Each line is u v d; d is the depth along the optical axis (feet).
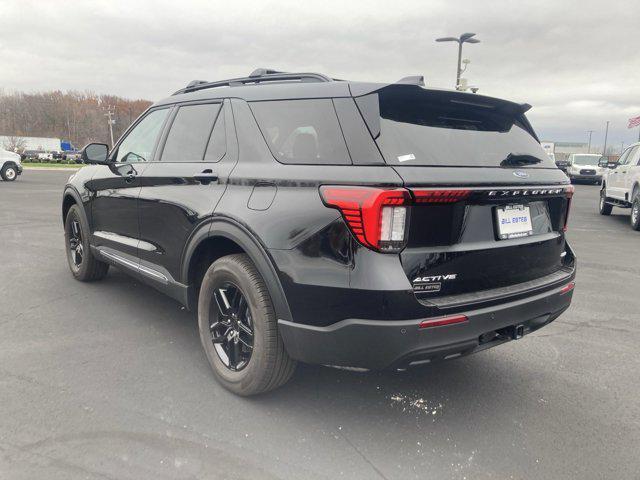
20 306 14.76
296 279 8.25
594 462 8.20
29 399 9.55
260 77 11.03
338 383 10.64
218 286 10.09
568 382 11.02
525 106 10.27
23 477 7.38
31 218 33.37
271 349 9.04
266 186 9.05
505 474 7.86
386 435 8.80
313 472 7.75
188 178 10.89
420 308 7.61
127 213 13.30
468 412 9.64
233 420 9.08
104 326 13.38
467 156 8.70
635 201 36.70
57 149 286.25
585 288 19.25
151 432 8.62
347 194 7.71
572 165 103.35
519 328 8.96
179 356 11.66
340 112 8.52
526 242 9.20
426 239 7.81
